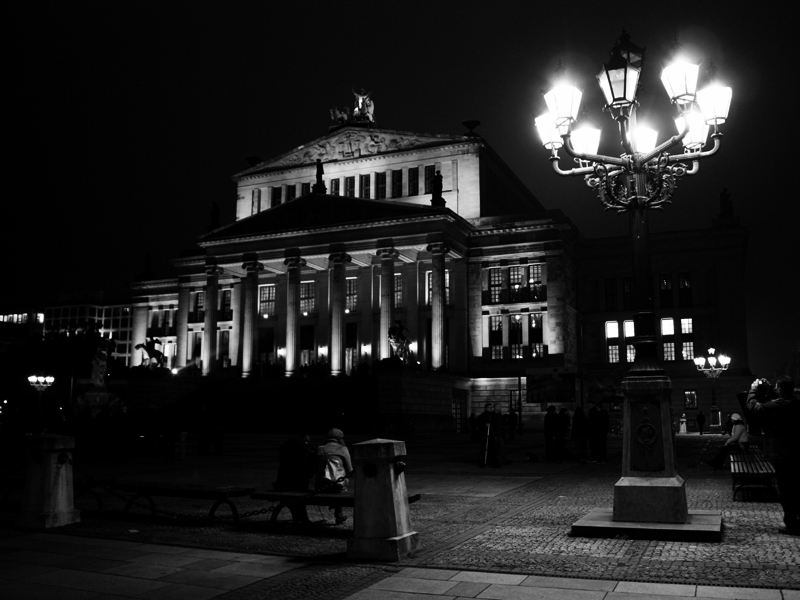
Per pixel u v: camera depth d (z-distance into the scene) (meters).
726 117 14.73
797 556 12.00
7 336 136.50
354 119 97.69
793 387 14.34
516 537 14.27
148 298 108.88
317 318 91.31
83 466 31.80
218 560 12.55
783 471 14.05
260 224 87.75
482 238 84.81
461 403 80.62
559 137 15.87
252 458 36.97
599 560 11.93
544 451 43.72
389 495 12.55
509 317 83.06
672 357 84.00
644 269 14.98
